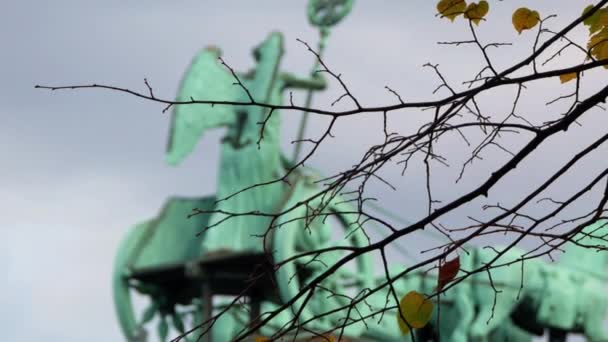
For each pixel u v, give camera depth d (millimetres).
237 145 43656
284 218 40469
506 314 44500
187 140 44125
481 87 9375
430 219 9320
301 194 40906
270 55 43344
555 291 45125
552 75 9492
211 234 44125
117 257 48062
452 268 9320
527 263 45031
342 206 39594
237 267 43688
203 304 44438
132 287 47969
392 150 9266
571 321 45656
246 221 42875
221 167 44156
